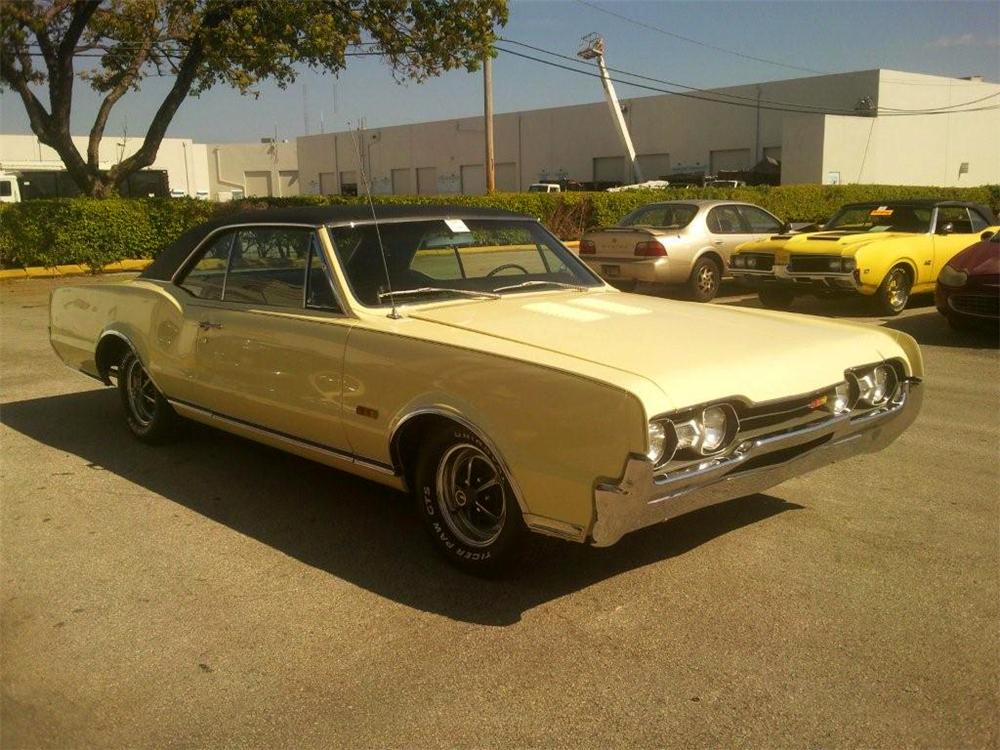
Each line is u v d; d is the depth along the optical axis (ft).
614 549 13.75
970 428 20.57
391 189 187.52
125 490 16.48
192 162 171.94
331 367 13.67
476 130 170.50
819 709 9.61
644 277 42.22
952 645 10.87
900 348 13.96
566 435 10.80
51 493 16.31
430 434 12.75
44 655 10.82
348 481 17.03
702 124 143.33
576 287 16.21
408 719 9.51
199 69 65.98
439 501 13.00
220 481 16.97
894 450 18.86
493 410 11.56
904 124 128.57
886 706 9.64
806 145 120.26
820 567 13.07
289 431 14.90
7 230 55.42
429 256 15.15
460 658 10.71
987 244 32.86
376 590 12.49
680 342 12.39
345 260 14.26
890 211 40.70
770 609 11.80
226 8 60.75
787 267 37.76
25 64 58.80
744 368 11.63
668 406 10.39
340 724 9.44
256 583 12.72
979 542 13.96
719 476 11.20
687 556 13.48
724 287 48.65
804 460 12.44
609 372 10.81
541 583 12.64
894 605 11.89
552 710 9.64
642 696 9.89
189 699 9.90
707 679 10.21
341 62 63.72
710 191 84.94
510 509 11.89
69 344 20.65
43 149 146.92
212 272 16.71
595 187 139.44
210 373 16.15
